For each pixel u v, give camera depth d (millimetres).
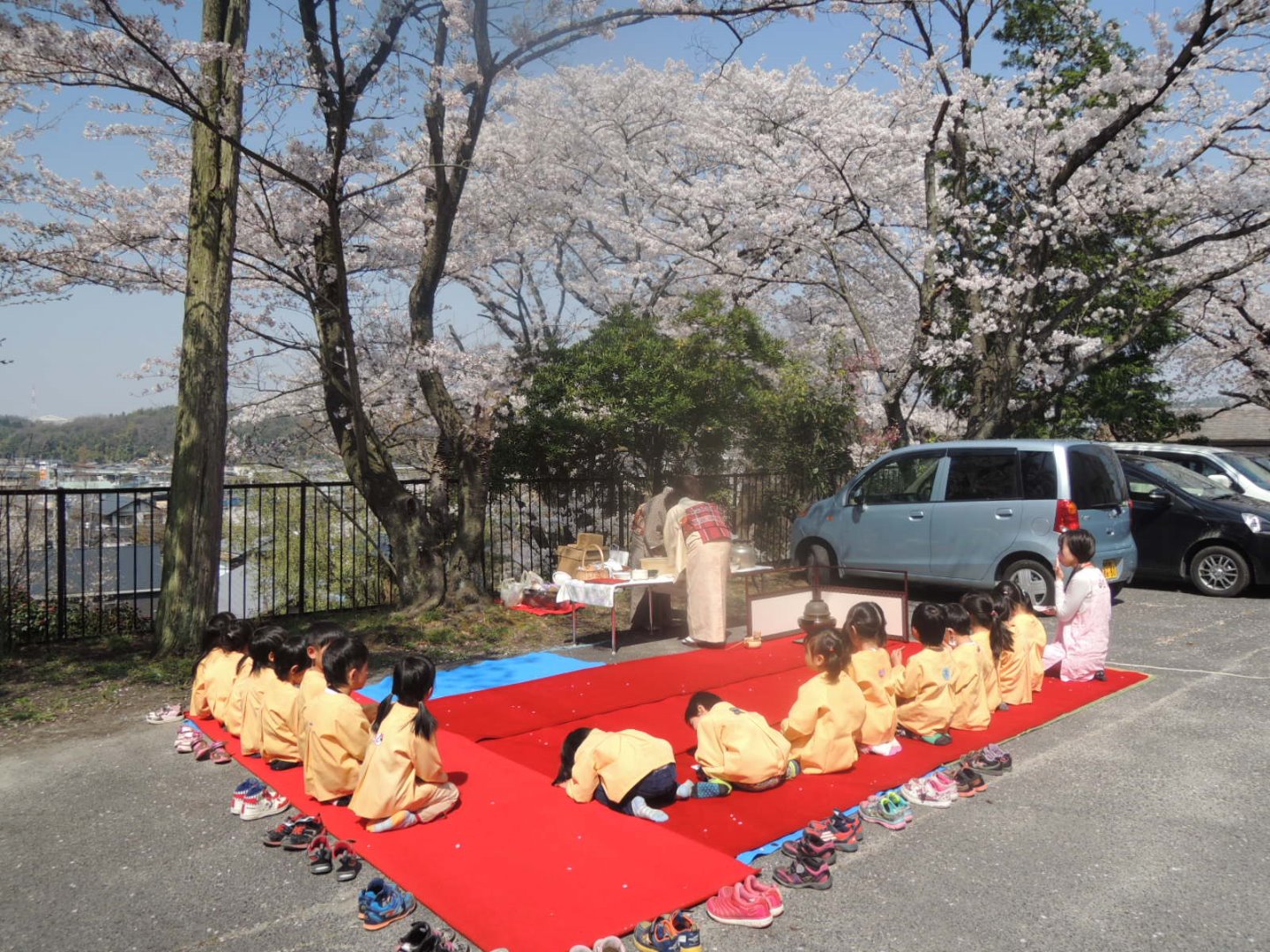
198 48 7152
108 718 6086
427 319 9992
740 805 4312
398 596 10516
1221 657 7438
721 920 3271
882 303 16750
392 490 9711
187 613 7742
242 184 9617
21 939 3268
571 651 7965
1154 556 10820
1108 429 18922
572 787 4328
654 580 8133
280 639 5098
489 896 3375
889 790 4496
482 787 4516
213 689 5684
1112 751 5168
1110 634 8430
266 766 4957
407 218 11336
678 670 7062
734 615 9844
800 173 14008
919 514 10055
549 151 17469
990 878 3631
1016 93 14695
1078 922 3281
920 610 5305
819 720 4730
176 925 3342
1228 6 11398
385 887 3354
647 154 18609
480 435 10117
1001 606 5910
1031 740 5375
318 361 9539
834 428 13789
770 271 15586
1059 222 13477
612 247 19000
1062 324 15258
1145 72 12898
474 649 8156
